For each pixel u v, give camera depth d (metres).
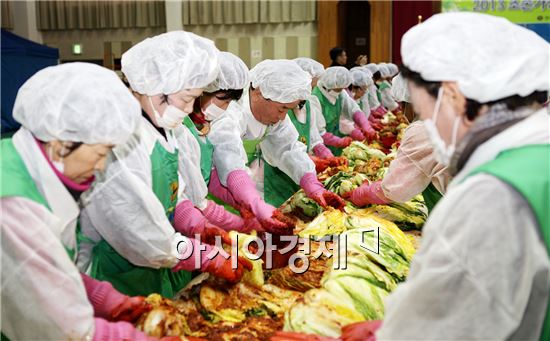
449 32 0.93
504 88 0.90
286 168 2.31
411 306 0.90
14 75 7.38
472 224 0.85
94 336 1.08
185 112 1.47
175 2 8.85
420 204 2.19
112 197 1.34
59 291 1.04
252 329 1.31
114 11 9.06
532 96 0.95
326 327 1.28
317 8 8.55
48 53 8.02
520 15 6.82
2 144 1.13
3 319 1.05
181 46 1.42
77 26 9.22
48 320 1.04
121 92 1.12
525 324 0.88
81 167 1.12
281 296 1.47
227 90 1.85
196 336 1.29
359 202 2.17
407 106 2.77
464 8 6.96
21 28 9.27
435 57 0.92
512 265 0.84
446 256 0.87
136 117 1.15
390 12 8.17
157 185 1.46
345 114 4.39
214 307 1.40
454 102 0.94
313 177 2.21
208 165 1.92
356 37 8.74
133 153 1.38
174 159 1.55
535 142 0.92
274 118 2.16
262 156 2.44
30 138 1.11
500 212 0.84
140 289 1.53
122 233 1.37
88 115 1.07
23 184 1.06
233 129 2.04
